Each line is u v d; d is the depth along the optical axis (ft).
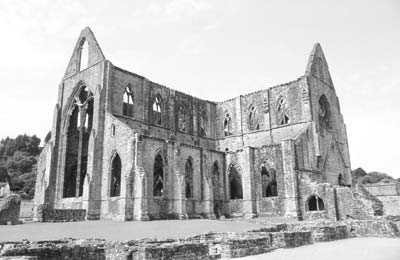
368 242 95.76
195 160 184.03
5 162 473.67
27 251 58.03
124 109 191.42
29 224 125.59
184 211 165.89
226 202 194.18
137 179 149.89
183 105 225.35
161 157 171.01
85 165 198.39
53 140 190.49
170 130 209.26
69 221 145.69
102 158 167.12
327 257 65.62
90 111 204.85
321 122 211.61
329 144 202.59
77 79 193.57
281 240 81.97
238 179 201.87
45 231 99.50
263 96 220.64
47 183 182.91
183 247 61.82
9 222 126.31
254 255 69.56
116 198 153.99
